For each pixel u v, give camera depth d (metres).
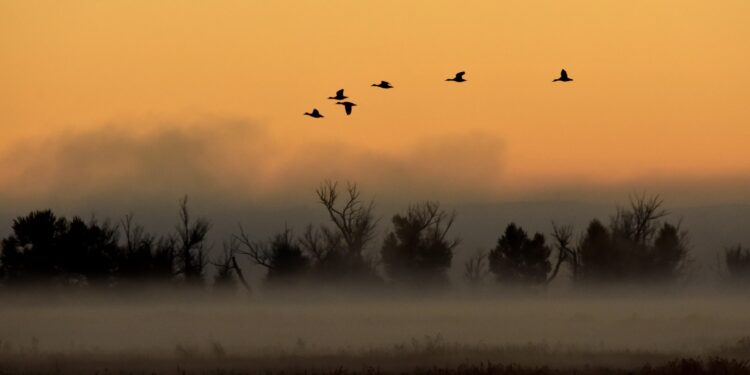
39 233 123.75
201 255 129.25
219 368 47.91
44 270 122.44
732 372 44.47
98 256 124.81
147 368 49.16
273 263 126.38
